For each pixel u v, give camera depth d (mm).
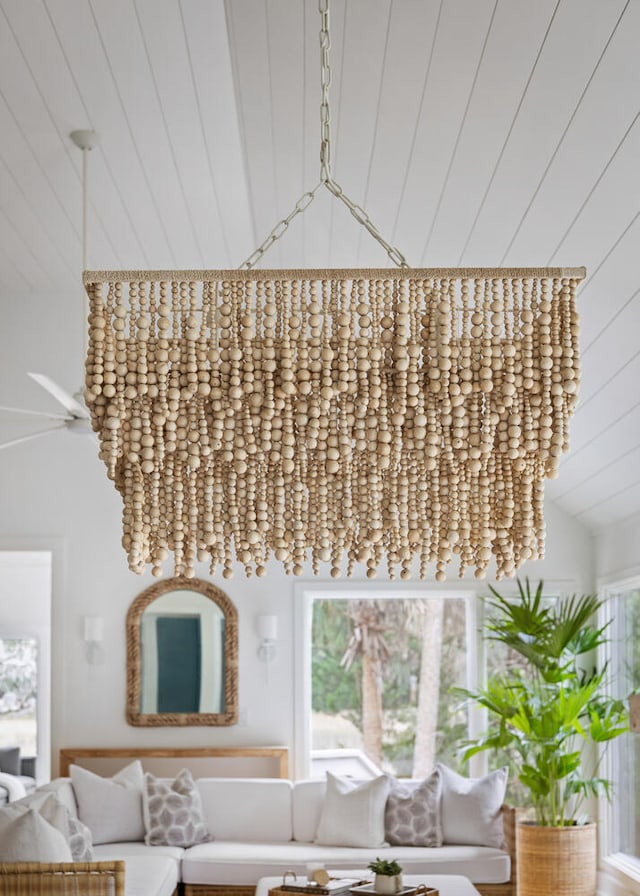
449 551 2516
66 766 7742
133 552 2457
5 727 11016
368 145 4539
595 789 7055
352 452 2500
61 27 4449
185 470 2486
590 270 4750
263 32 4086
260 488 2488
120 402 2412
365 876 6035
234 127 5223
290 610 8070
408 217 5016
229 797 7223
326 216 5422
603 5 3174
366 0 3619
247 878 6531
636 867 7195
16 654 11125
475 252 5059
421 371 2453
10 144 5547
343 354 2439
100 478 8148
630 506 7027
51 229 6746
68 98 5051
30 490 8109
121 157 5672
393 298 2463
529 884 6910
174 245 6969
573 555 8219
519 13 3371
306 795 7195
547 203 4371
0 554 8297
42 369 8055
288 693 7996
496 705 7234
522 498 2521
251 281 2441
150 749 7801
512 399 2443
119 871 4598
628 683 7598
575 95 3643
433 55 3770
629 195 4051
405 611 12836
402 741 12695
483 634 8133
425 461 2459
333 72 4121
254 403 2422
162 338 2420
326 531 2502
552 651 7039
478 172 4379
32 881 4582
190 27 4375
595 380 5688
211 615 8070
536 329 2463
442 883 5820
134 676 7953
